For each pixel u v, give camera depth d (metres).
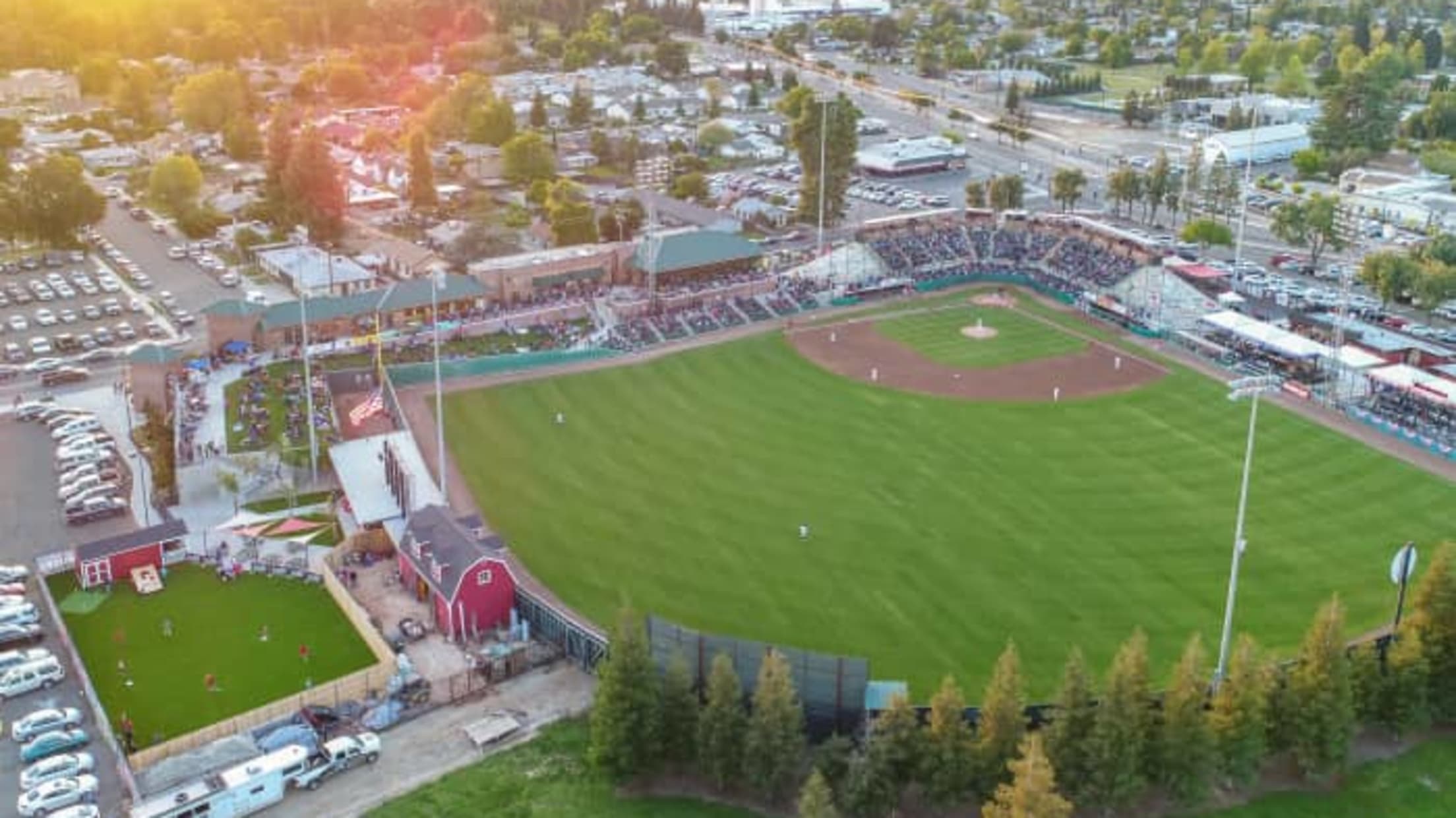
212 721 98.25
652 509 133.38
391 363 178.00
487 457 147.25
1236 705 87.69
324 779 91.62
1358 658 94.00
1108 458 146.25
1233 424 156.50
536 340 188.75
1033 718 91.81
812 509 133.00
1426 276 197.25
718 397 166.75
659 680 90.75
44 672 104.06
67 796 88.69
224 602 116.94
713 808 87.56
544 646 108.00
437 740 96.19
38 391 170.62
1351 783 90.81
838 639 107.88
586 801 88.56
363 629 110.44
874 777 83.88
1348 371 172.38
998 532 127.50
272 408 161.38
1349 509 133.00
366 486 133.38
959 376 174.00
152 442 139.38
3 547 128.12
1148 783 86.56
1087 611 112.12
